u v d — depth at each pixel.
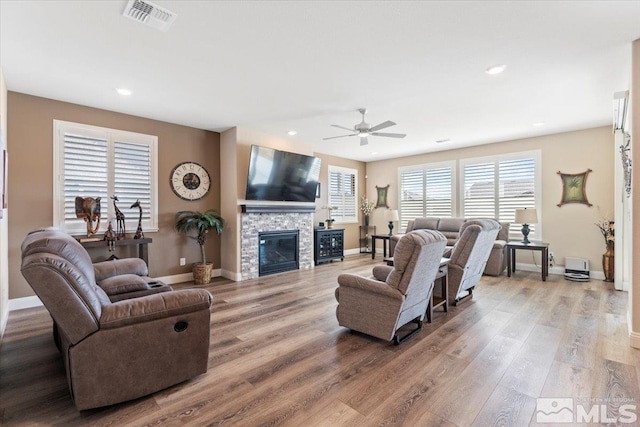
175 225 4.92
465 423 1.70
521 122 4.87
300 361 2.41
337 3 2.07
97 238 3.95
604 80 3.32
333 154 7.53
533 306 3.73
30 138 3.69
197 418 1.75
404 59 2.86
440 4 2.09
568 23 2.31
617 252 4.44
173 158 4.91
